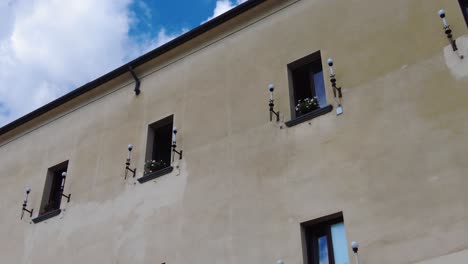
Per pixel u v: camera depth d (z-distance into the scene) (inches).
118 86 834.2
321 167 562.3
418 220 485.7
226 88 698.2
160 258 623.2
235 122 660.1
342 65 610.9
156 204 666.2
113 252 667.4
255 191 594.6
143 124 756.0
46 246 743.7
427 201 489.7
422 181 500.7
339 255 523.2
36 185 830.5
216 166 642.8
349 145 556.7
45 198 813.2
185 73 758.5
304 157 579.5
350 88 590.2
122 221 684.7
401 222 492.7
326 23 655.1
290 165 584.7
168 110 740.0
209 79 724.0
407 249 479.2
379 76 578.2
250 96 666.8
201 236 606.2
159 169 704.4
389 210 503.5
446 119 517.0
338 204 532.4
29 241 768.3
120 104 810.8
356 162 543.8
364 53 603.2
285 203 566.3
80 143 820.0
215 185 629.6
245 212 589.0
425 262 466.3
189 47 773.9
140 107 779.4
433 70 548.4
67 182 784.9
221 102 690.2
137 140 747.4
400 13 601.6
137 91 799.1
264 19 716.7
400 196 504.4
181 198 648.4
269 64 674.8
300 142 591.5
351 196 529.3
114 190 721.6
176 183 664.4
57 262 715.4
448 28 554.9
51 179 832.9
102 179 746.8
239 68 701.9
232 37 735.7
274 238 554.6
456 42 547.5
